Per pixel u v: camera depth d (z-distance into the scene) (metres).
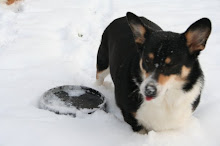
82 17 2.55
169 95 1.40
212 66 1.93
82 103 1.65
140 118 1.47
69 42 2.18
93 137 1.43
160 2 2.92
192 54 1.37
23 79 1.79
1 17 2.45
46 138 1.40
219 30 2.31
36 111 1.55
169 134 1.47
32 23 2.38
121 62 1.56
